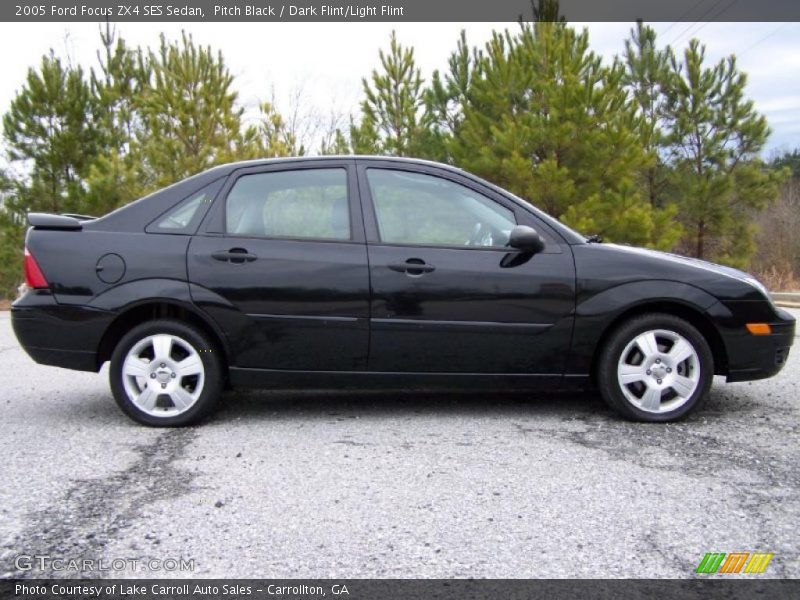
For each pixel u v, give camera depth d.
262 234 4.61
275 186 4.71
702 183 14.62
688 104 14.96
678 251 16.30
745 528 3.07
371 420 4.74
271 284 4.51
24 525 3.12
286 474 3.72
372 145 15.61
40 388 5.95
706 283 4.58
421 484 3.58
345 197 4.68
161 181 13.33
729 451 4.07
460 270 4.53
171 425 4.58
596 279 4.55
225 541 2.97
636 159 12.74
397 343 4.55
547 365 4.60
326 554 2.86
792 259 18.84
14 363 7.30
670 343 4.64
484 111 14.27
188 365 4.57
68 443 4.28
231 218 4.64
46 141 14.78
